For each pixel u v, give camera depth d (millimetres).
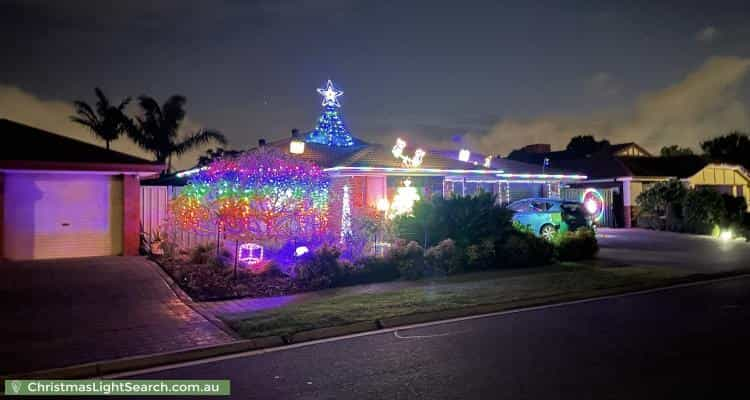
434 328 8836
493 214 15789
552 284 12398
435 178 23203
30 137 16406
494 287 12062
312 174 14383
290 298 10945
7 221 15016
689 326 8656
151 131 38000
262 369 6793
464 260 14586
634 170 31797
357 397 5727
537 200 22984
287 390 5996
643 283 12578
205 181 14148
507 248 15148
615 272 14195
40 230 15414
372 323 8953
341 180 21094
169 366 7012
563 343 7727
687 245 21188
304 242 14008
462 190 27891
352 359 7145
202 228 14984
